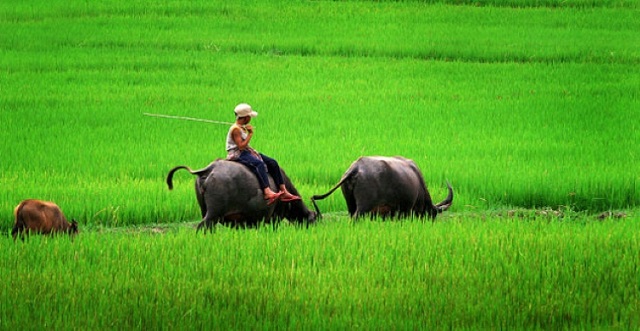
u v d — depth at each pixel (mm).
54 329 30281
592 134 75938
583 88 94375
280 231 43281
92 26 123438
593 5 138000
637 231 44031
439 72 102375
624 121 80625
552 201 58281
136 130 76438
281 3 137625
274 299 33625
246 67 103688
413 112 84375
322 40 116188
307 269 37219
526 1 137625
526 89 94188
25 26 123188
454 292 34469
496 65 105688
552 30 122688
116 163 64812
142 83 96000
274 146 69938
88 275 36062
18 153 66938
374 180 46438
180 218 53469
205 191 43562
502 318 32000
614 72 102062
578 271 37062
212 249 39750
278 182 45531
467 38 117688
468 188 59812
